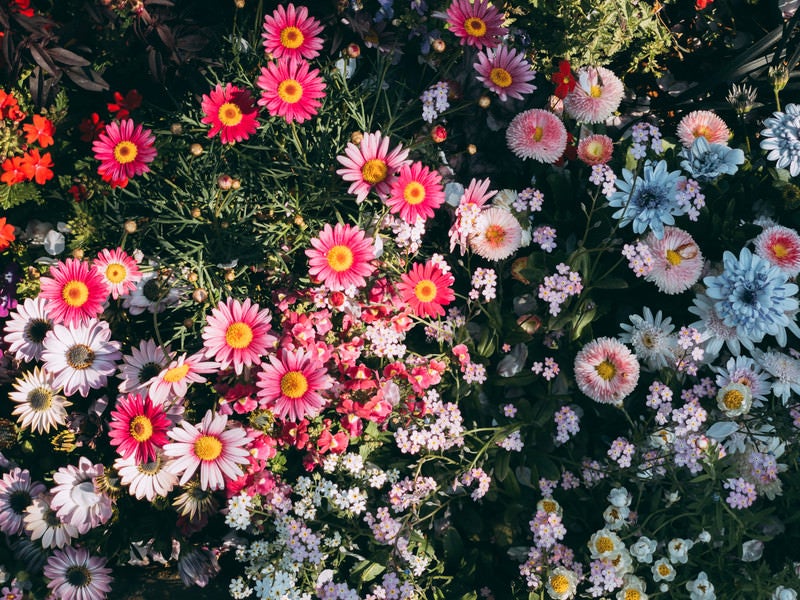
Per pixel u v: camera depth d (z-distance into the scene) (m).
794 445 0.53
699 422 0.51
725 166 0.55
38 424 0.55
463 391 0.56
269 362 0.53
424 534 0.56
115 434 0.49
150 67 0.55
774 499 0.54
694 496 0.51
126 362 0.54
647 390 0.56
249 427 0.53
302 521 0.52
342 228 0.51
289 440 0.53
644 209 0.53
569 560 0.52
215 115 0.52
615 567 0.50
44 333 0.56
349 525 0.55
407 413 0.54
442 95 0.55
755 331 0.52
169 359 0.51
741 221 0.58
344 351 0.53
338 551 0.54
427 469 0.56
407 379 0.54
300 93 0.52
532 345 0.57
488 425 0.57
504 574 0.57
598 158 0.56
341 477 0.54
